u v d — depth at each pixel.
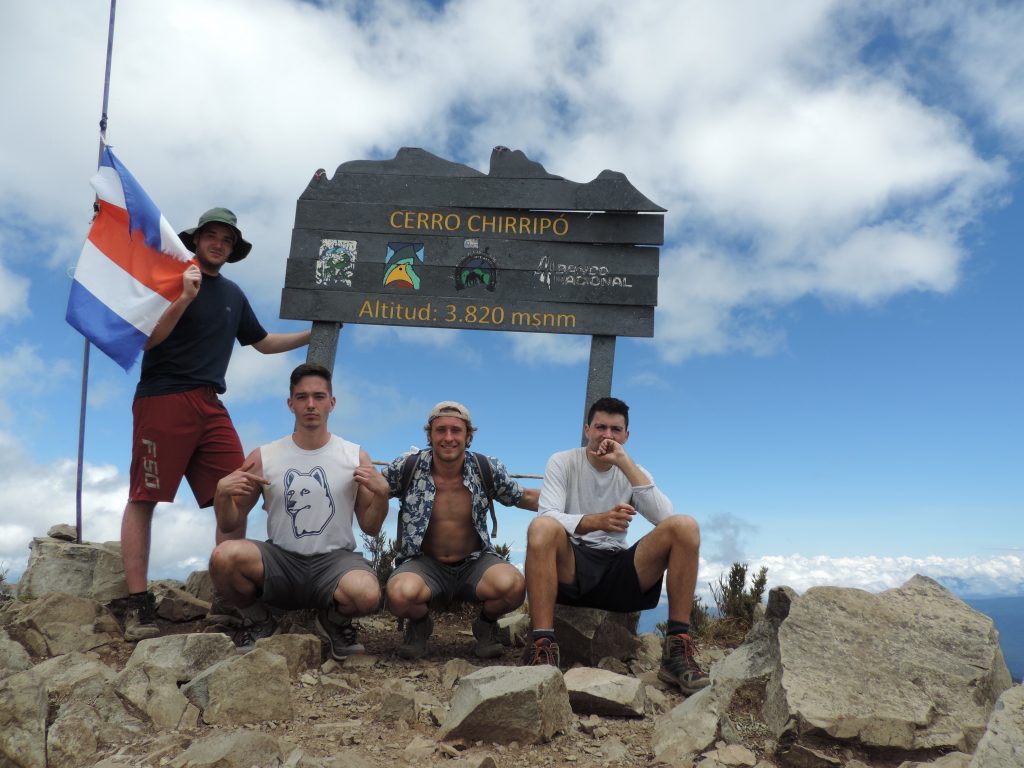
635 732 3.50
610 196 6.51
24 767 2.96
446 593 4.70
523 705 3.25
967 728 3.11
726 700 3.48
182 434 5.08
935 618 3.73
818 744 3.09
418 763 2.99
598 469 4.71
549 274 6.50
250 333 5.88
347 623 4.62
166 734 3.24
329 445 4.71
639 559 4.42
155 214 5.20
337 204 6.62
